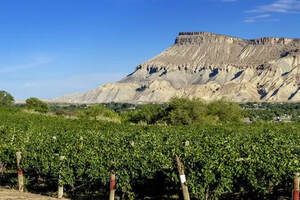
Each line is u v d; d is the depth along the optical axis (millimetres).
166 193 15727
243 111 59438
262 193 13383
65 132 26484
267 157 14875
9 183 18219
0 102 91750
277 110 171500
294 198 12266
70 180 15742
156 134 27125
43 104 89750
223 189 13617
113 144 19359
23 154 17188
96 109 60312
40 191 17016
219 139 22938
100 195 16062
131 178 15164
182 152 16297
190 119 51312
